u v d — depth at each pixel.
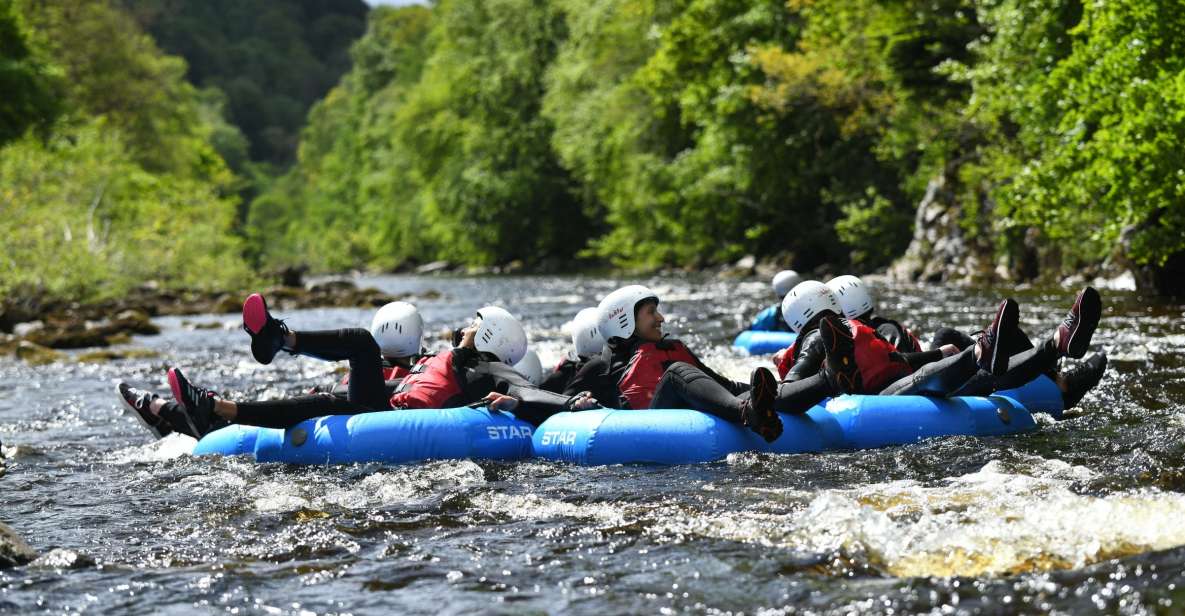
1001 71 56.53
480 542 13.09
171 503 15.77
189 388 18.45
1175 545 11.34
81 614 10.91
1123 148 39.94
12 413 26.33
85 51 151.50
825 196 88.94
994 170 61.53
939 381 18.42
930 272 67.81
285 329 17.97
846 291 21.22
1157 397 21.84
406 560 12.45
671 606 10.62
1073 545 11.55
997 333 17.28
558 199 151.12
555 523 13.84
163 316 64.50
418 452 17.98
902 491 14.48
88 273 71.69
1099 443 17.39
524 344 20.03
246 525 14.28
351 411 18.98
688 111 101.38
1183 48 39.22
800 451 17.47
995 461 16.05
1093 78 41.38
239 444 19.20
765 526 13.12
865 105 82.44
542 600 10.96
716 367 28.69
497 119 153.75
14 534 13.14
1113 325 35.78
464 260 168.75
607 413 17.81
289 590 11.52
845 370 18.12
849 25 78.94
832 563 11.66
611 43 118.50
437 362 19.62
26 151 87.69
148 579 11.98
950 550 11.70
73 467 19.05
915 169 82.88
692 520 13.60
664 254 113.44
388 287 104.50
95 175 90.50
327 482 16.77
